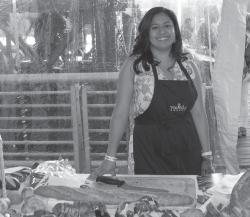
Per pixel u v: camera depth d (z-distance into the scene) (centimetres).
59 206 173
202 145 296
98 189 205
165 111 283
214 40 437
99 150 468
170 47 289
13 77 464
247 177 172
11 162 471
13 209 181
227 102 379
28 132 475
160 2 434
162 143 282
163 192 201
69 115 470
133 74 288
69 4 441
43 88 465
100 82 456
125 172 428
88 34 446
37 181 212
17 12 450
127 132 388
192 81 290
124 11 436
